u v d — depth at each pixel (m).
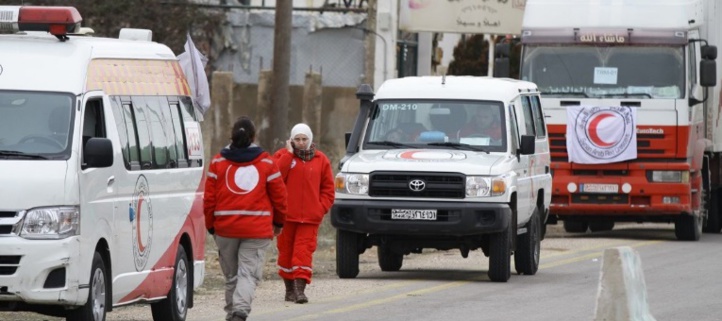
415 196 49.62
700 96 72.69
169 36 100.25
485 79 55.28
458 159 50.28
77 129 33.41
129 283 35.41
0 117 33.66
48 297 31.86
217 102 96.75
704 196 76.94
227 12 103.12
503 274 49.91
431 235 50.03
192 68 46.81
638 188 69.56
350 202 50.19
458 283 49.94
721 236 76.75
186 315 40.28
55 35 35.41
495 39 124.88
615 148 69.56
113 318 40.41
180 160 39.53
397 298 44.91
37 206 31.95
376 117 53.28
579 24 69.88
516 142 52.44
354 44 102.81
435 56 123.12
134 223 35.75
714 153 79.44
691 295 46.00
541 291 47.09
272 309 41.97
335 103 102.12
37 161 32.47
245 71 103.50
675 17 69.25
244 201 36.25
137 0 99.44
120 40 38.25
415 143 52.44
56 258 31.81
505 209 48.97
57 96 34.06
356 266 51.66
